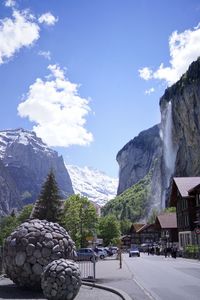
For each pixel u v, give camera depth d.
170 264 41.06
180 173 160.75
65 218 71.69
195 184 72.75
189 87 151.75
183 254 60.38
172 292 18.42
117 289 18.30
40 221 18.39
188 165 156.00
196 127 149.12
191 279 24.72
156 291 18.78
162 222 91.44
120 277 26.03
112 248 88.44
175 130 168.75
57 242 17.69
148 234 138.62
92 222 73.50
